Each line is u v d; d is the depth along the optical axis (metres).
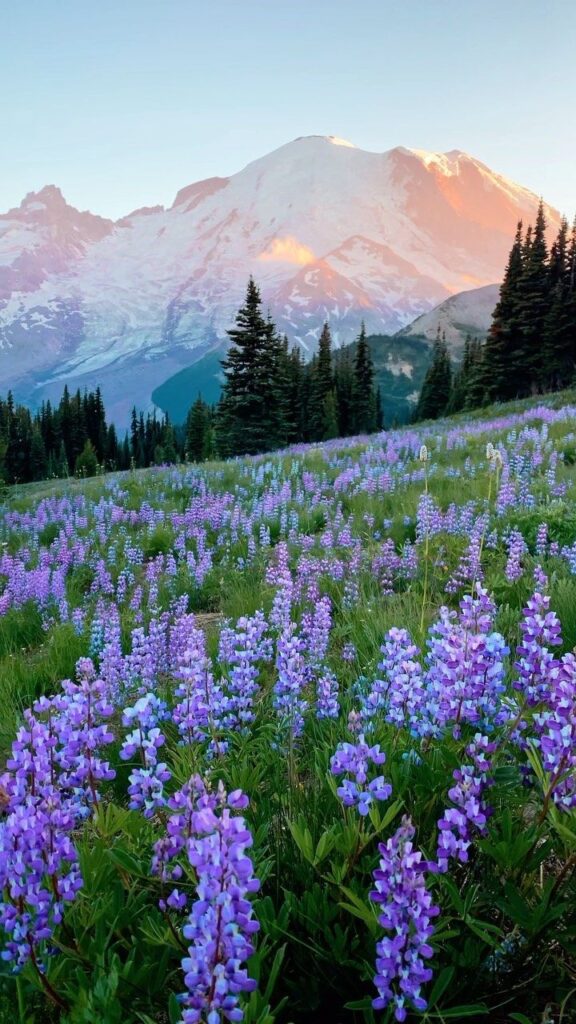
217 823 1.71
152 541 13.10
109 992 1.96
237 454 54.69
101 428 132.38
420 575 7.75
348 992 2.28
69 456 122.56
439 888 2.41
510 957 2.26
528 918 2.16
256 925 1.69
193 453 90.81
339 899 2.44
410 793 2.83
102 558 12.26
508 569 6.54
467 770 2.40
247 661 3.80
